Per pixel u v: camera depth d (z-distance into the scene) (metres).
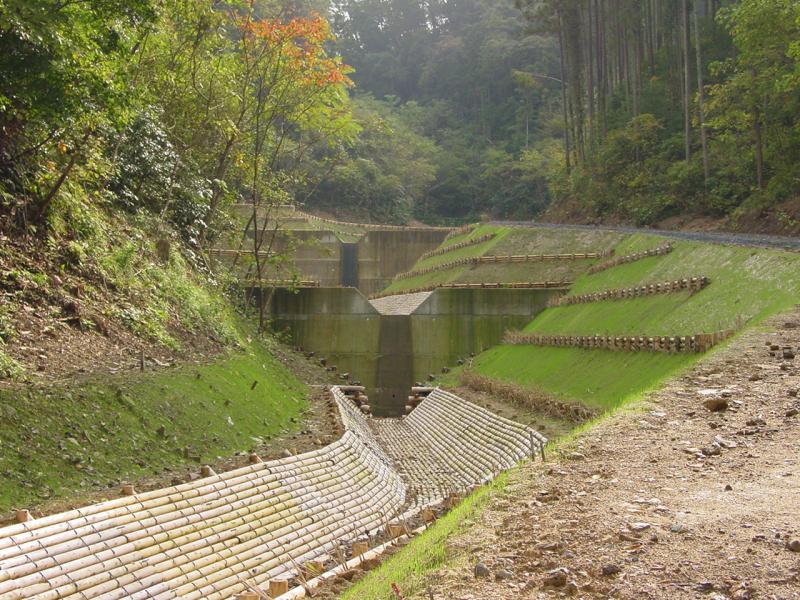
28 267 19.22
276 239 69.06
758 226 45.34
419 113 118.31
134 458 14.49
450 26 138.00
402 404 45.97
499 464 21.30
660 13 69.06
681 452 10.78
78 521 10.93
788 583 6.48
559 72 113.25
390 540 12.99
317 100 40.66
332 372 44.91
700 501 8.69
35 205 20.56
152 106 29.55
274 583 10.66
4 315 17.11
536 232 58.41
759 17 40.91
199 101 35.06
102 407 15.35
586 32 79.69
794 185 45.12
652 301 31.84
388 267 75.69
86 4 18.47
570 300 43.25
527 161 99.00
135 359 19.61
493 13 127.12
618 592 6.62
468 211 108.50
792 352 15.85
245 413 20.86
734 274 27.50
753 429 11.45
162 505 12.53
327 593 9.71
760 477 9.40
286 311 46.66
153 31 23.91
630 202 60.94
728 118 47.41
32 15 16.31
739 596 6.30
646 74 70.56
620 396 22.58
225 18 35.16
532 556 7.67
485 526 8.78
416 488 22.67
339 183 97.00
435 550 8.46
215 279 35.00
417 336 46.53
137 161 28.84
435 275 60.81
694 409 12.93
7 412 13.30
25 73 17.16
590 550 7.54
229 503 13.93
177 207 32.91
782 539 7.37
